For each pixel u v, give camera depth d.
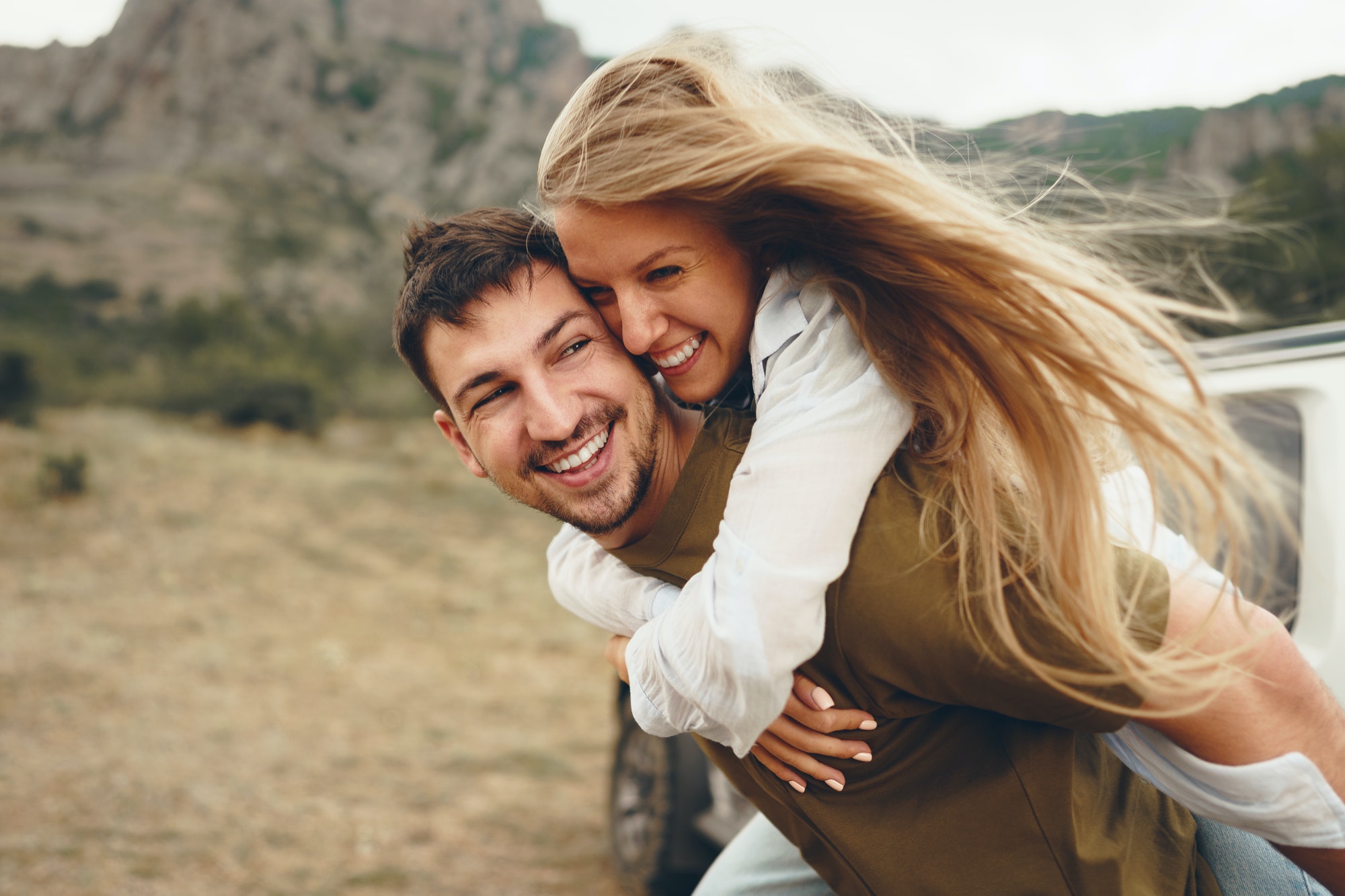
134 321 44.19
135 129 87.56
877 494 1.08
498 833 4.54
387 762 5.52
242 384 22.84
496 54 115.88
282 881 3.92
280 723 6.06
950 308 1.06
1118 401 1.04
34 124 89.25
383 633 8.72
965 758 1.16
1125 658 0.97
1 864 3.86
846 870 1.30
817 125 1.24
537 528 14.73
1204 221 1.25
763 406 1.16
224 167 83.00
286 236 70.69
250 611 8.97
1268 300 3.29
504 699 7.01
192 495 13.61
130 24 97.25
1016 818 1.16
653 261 1.18
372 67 104.31
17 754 5.08
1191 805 1.15
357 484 16.58
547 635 8.98
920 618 1.01
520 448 1.30
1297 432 1.99
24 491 12.39
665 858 3.37
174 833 4.31
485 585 11.01
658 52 1.21
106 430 18.23
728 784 3.23
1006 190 1.31
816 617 1.02
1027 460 1.06
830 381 1.11
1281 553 1.98
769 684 1.01
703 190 1.12
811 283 1.18
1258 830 1.10
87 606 8.42
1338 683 1.76
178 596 9.13
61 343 30.41
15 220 63.75
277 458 18.30
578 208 1.18
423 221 1.43
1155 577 1.05
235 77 95.00
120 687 6.42
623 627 1.45
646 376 1.35
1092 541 1.00
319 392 25.00
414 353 1.37
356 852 4.26
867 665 1.06
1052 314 1.08
